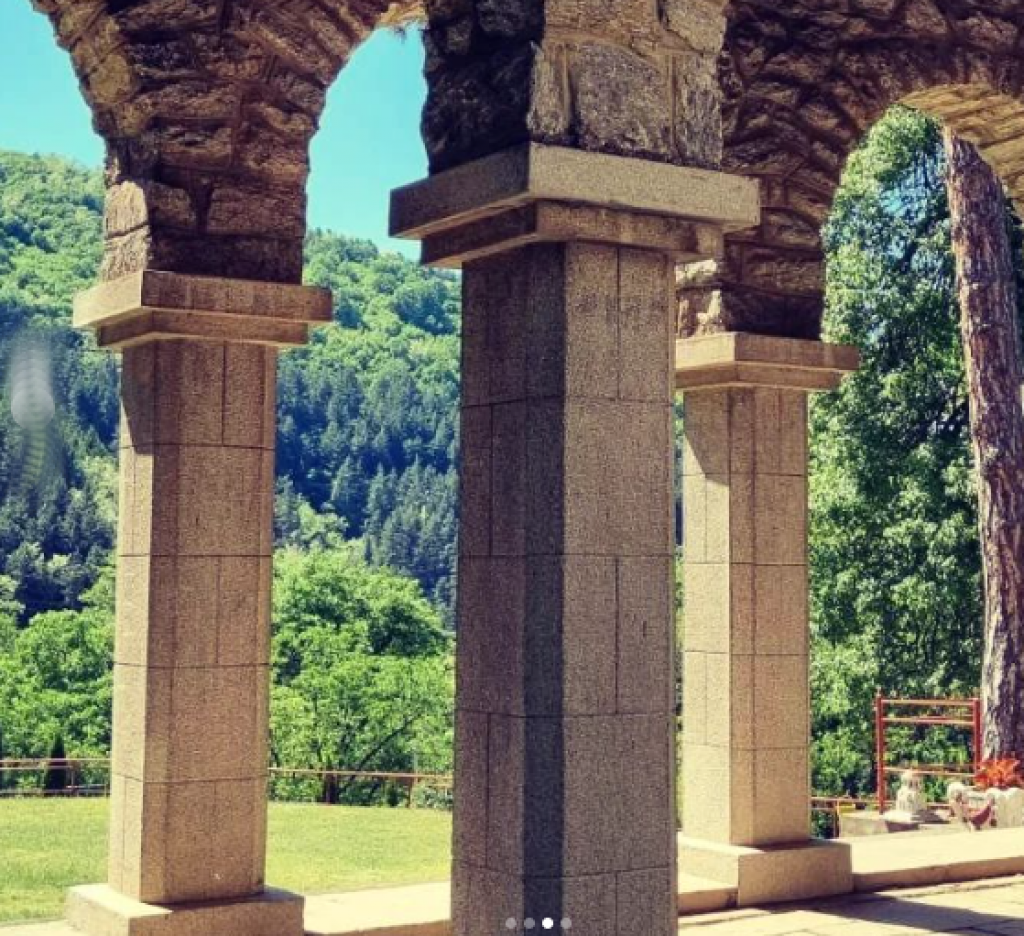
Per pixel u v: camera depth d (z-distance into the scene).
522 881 5.38
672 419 5.70
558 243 5.55
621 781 5.48
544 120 5.44
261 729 7.94
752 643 9.42
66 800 17.80
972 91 10.42
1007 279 20.03
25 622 48.50
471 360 5.90
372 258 106.50
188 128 7.82
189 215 7.84
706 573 9.56
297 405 86.56
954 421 23.33
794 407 9.66
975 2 10.32
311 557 53.97
